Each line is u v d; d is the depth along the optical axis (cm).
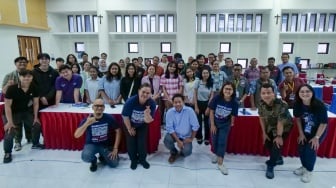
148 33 791
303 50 794
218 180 251
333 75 798
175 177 256
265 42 788
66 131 314
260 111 255
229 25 795
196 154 312
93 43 857
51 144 322
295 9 716
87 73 413
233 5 726
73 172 266
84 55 527
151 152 314
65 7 786
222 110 263
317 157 298
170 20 812
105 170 271
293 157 298
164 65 530
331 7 705
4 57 646
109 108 318
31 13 733
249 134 303
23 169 273
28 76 283
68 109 318
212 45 817
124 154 310
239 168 275
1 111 343
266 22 777
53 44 835
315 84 613
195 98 341
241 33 767
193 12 698
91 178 254
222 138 266
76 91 348
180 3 695
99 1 751
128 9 752
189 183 245
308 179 246
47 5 792
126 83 343
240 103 353
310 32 752
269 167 258
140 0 747
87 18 839
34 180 250
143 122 269
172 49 831
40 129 320
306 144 242
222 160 270
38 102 310
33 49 755
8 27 654
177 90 367
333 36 777
